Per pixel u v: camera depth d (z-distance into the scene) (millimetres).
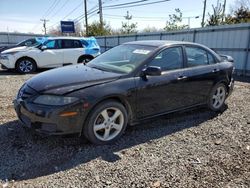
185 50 4797
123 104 3936
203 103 5180
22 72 11062
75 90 3490
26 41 13273
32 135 3971
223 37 12367
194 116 5188
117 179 2955
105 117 3744
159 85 4227
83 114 3486
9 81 8766
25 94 3666
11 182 2836
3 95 6527
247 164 3381
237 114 5418
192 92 4836
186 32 14508
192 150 3723
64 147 3650
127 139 4004
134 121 4129
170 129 4469
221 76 5348
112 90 3686
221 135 4297
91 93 3535
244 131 4500
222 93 5555
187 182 2951
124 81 3871
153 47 4484
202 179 3018
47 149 3576
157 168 3213
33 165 3178
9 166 3131
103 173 3064
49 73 4156
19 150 3520
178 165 3301
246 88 8344
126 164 3281
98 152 3561
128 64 4234
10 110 5191
